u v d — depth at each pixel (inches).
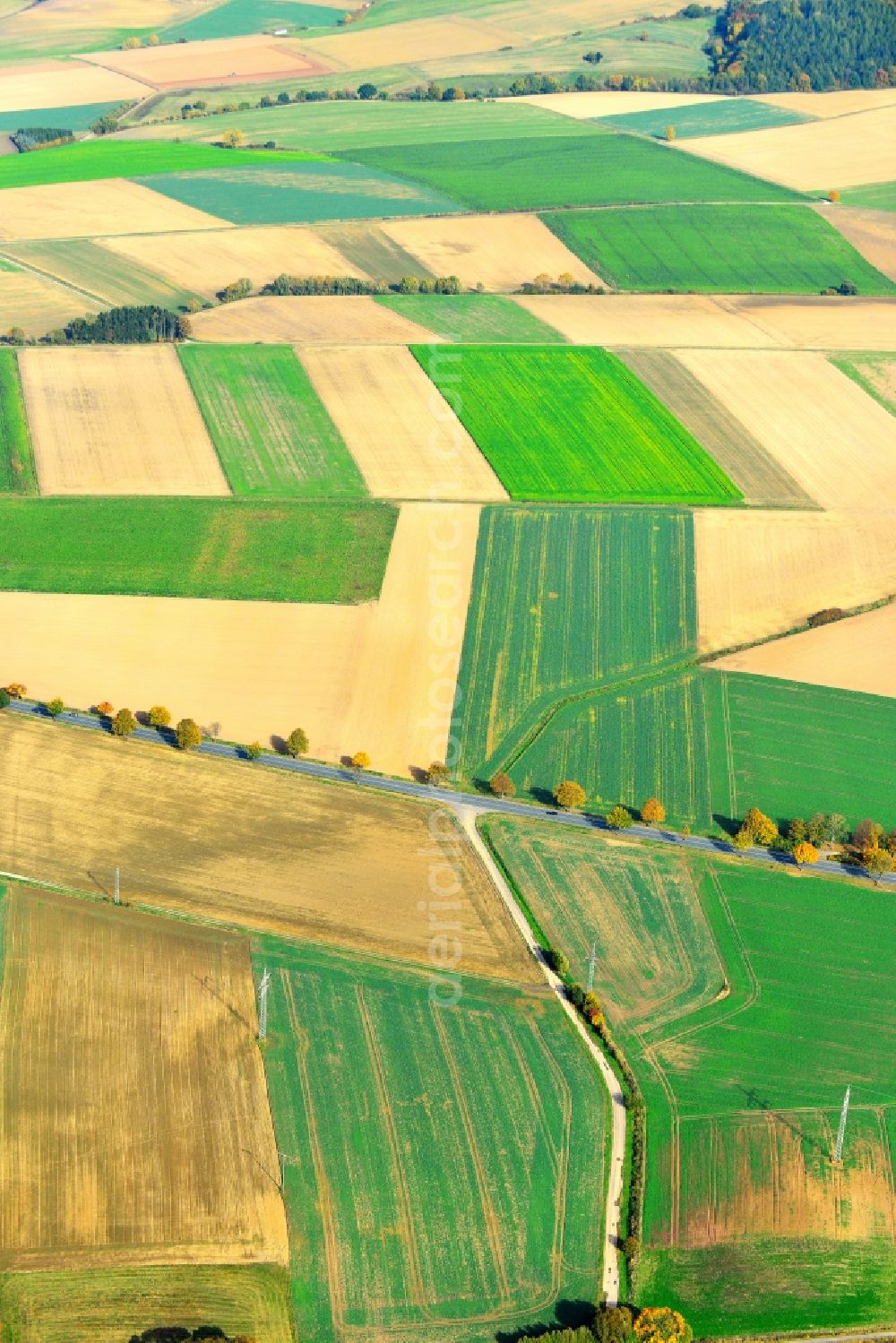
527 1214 6304.1
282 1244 6141.7
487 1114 6717.5
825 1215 6353.3
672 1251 6186.0
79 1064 6860.2
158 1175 6387.8
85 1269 6023.6
